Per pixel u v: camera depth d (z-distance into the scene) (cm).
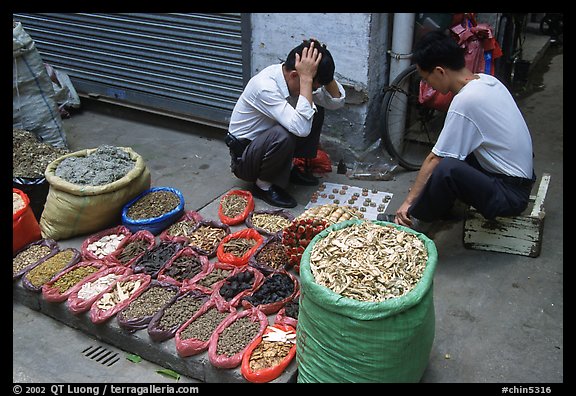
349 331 232
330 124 455
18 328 322
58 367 294
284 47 446
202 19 481
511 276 329
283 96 374
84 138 539
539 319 299
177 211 376
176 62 518
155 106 553
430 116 466
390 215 378
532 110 560
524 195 330
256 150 385
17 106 453
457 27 430
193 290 311
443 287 324
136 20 522
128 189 373
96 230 377
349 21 409
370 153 458
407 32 427
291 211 399
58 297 314
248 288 309
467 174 316
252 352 269
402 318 231
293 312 290
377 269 247
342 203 407
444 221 381
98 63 572
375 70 431
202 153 500
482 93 311
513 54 559
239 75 484
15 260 350
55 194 361
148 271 331
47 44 600
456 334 293
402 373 244
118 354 301
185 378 284
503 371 272
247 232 356
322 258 257
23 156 414
